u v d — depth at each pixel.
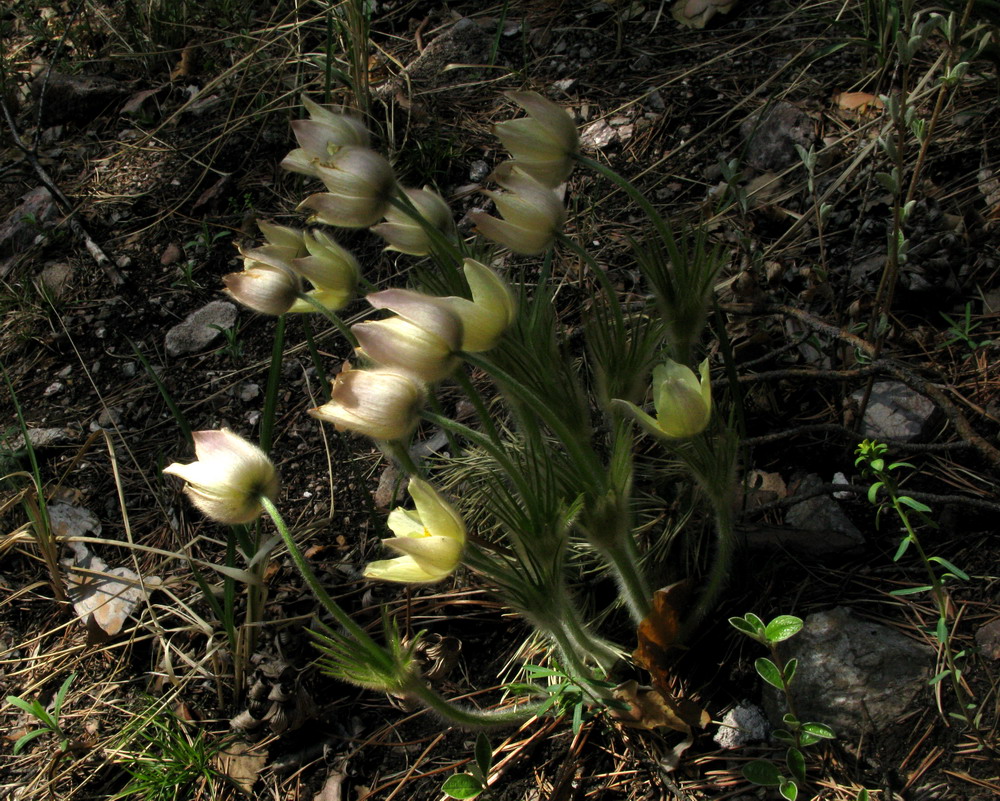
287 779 0.49
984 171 0.65
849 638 0.47
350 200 0.42
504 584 0.41
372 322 0.38
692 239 0.66
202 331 0.71
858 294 0.61
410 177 0.77
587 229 0.70
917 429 0.55
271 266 0.45
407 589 0.50
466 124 0.81
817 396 0.58
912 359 0.58
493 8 0.92
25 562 0.60
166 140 0.86
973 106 0.68
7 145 0.89
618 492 0.41
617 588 0.52
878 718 0.45
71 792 0.50
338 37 0.88
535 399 0.39
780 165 0.70
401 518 0.41
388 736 0.50
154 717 0.51
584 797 0.46
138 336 0.72
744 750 0.46
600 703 0.45
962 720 0.44
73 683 0.54
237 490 0.40
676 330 0.47
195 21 0.96
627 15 0.87
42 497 0.56
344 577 0.56
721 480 0.44
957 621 0.47
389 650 0.47
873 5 0.72
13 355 0.73
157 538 0.60
